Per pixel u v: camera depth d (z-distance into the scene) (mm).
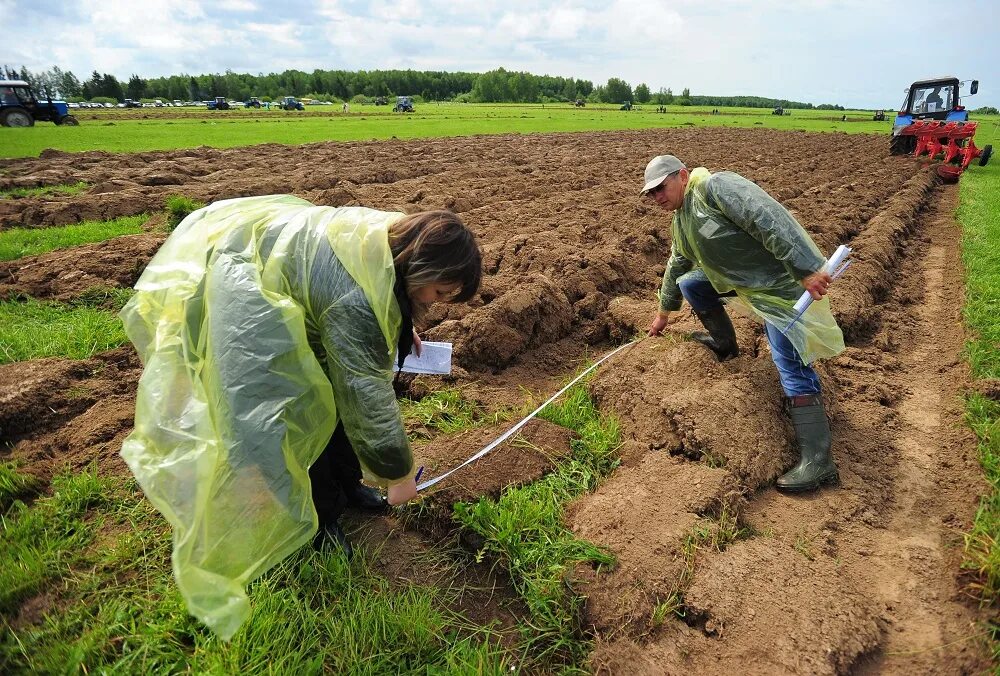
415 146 21938
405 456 2359
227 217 2416
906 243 9078
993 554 2844
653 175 3672
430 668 2369
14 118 30000
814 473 3518
